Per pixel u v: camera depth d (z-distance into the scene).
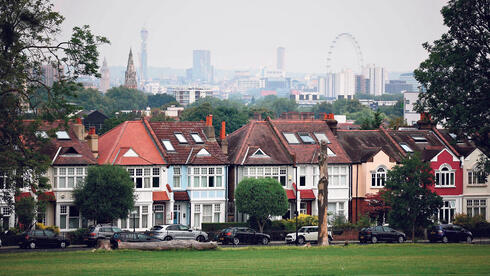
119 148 96.88
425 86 98.19
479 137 99.94
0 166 67.94
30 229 81.62
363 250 73.69
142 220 95.75
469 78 92.62
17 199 86.25
